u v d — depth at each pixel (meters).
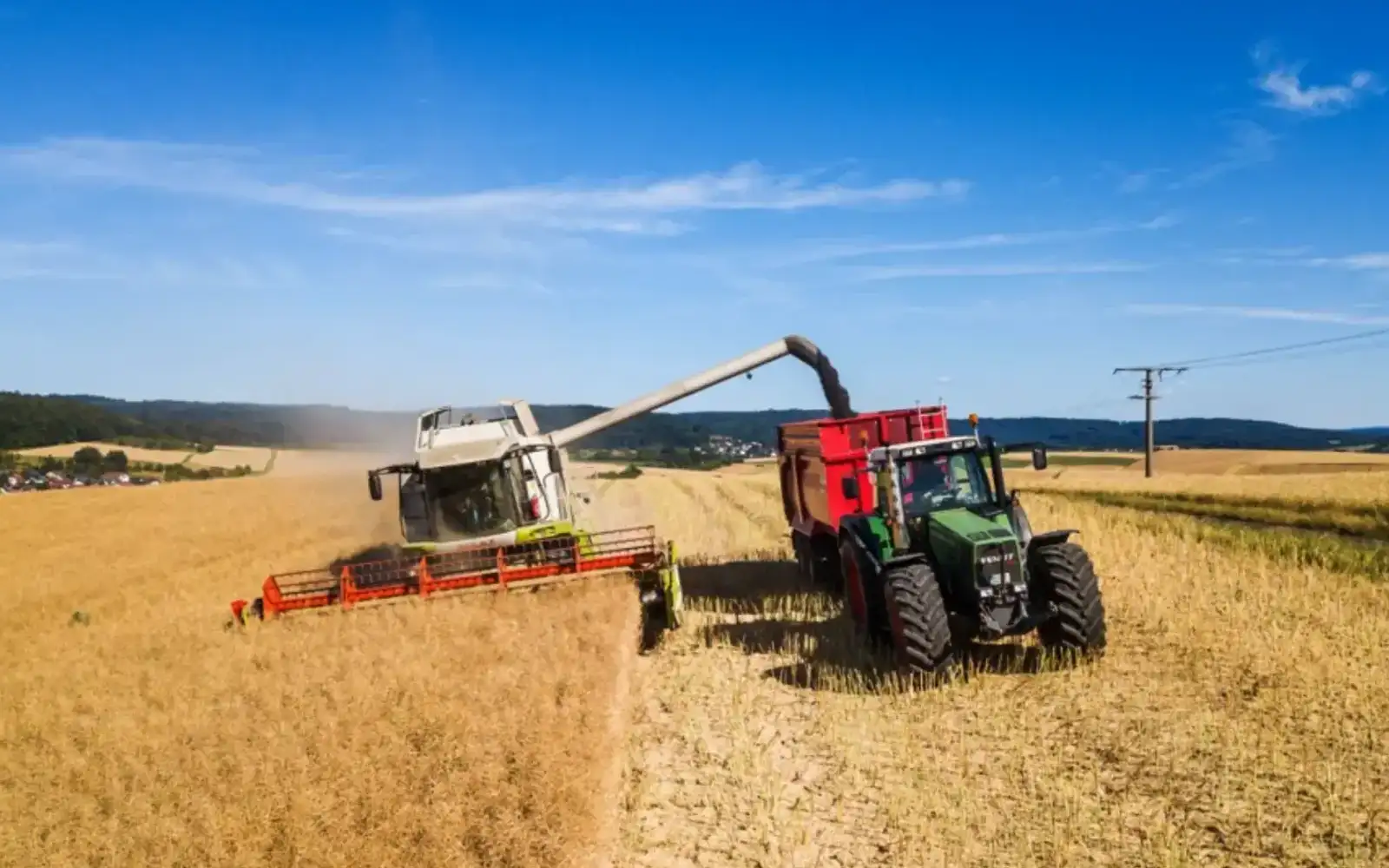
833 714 9.91
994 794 7.80
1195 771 7.91
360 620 13.83
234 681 11.52
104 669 12.74
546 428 30.05
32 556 28.34
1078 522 22.97
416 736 8.98
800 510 17.84
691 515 31.42
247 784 8.13
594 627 12.35
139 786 8.51
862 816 7.64
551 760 8.13
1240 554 18.05
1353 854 6.49
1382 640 11.16
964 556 10.99
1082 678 10.46
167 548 28.83
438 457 16.23
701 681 11.46
